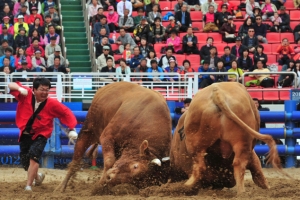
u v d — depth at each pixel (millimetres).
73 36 31203
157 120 13055
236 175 11484
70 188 14531
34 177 13688
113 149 13039
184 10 31797
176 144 13023
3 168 19938
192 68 27922
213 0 33469
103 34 30016
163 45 30203
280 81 26328
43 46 28891
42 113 13633
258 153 20094
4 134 19938
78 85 22016
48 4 31719
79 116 20406
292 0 34594
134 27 31422
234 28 31406
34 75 24125
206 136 11734
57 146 20109
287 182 15578
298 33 31531
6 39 28609
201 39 31297
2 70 26203
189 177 12812
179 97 22375
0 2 31578
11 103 21766
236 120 11398
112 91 13938
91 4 32312
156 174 12750
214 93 11617
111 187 12312
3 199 12000
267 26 31906
